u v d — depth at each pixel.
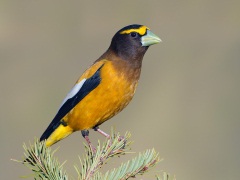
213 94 19.28
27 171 15.58
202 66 20.17
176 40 22.17
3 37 21.31
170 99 18.97
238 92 19.22
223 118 18.64
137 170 5.67
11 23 21.81
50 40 21.17
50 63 20.19
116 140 5.99
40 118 17.92
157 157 5.72
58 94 19.08
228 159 17.89
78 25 21.88
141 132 17.92
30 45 21.02
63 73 20.06
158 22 23.34
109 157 5.95
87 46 21.34
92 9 22.36
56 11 22.05
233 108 18.80
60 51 20.81
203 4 23.58
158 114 18.45
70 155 15.91
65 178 5.67
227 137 18.30
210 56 20.66
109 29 22.42
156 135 17.86
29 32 21.58
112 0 22.36
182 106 18.75
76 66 20.64
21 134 17.50
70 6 22.28
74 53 21.14
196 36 22.58
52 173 5.65
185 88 19.30
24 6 22.25
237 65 20.25
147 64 20.41
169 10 23.62
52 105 18.62
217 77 19.88
